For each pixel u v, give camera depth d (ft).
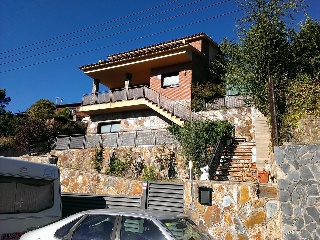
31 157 51.06
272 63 55.31
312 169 28.58
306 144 29.45
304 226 27.63
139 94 77.05
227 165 49.49
